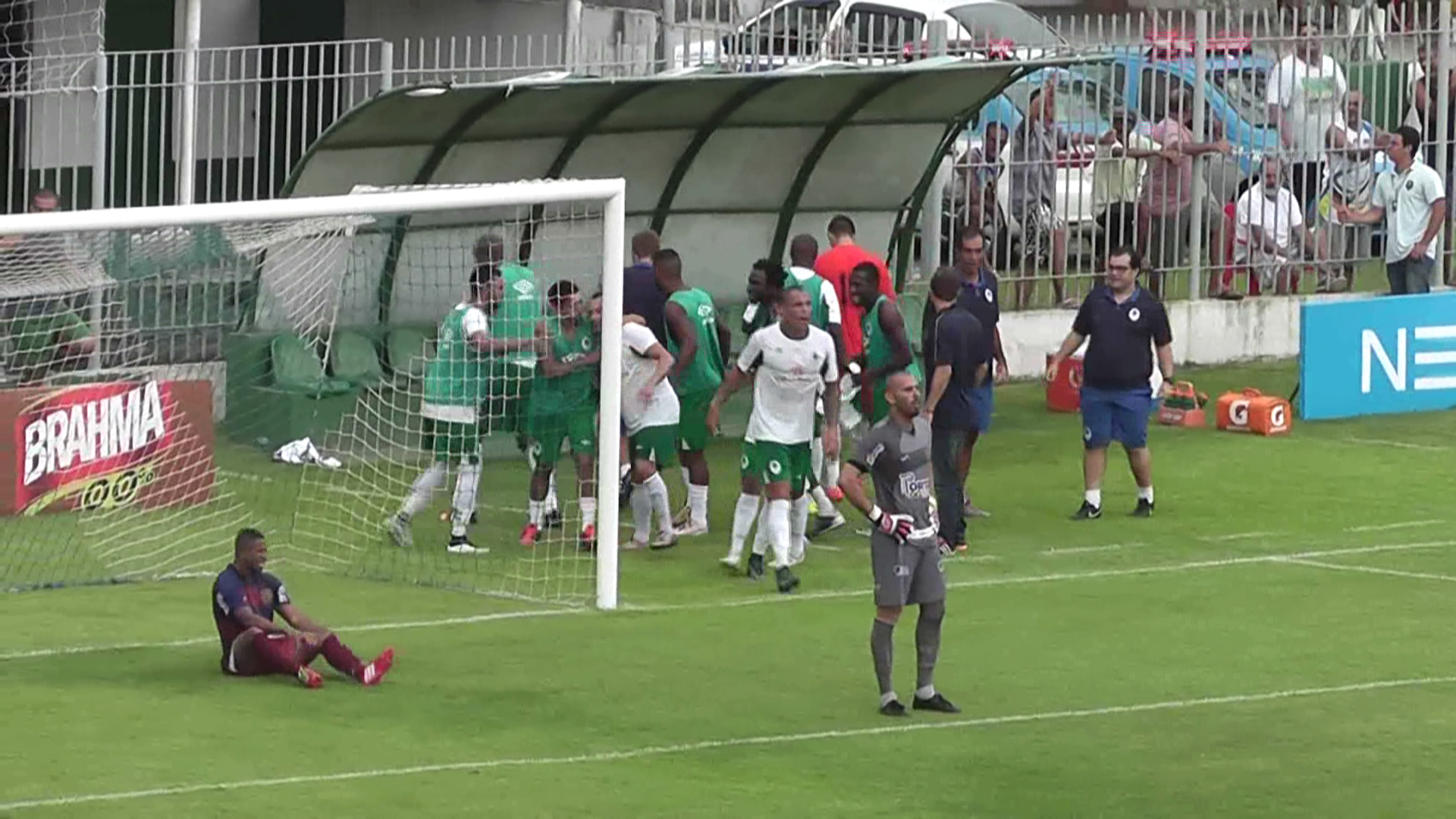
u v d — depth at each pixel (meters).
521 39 82.12
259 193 69.75
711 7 81.88
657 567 51.84
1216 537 55.34
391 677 41.69
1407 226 76.75
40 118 69.06
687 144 66.19
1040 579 50.62
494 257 53.41
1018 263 77.75
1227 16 81.69
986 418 54.34
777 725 38.75
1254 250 81.94
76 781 34.75
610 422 47.81
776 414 49.31
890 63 66.19
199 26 67.75
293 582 49.94
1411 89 83.38
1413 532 55.91
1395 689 41.41
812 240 56.03
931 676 39.69
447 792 34.50
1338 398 72.12
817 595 48.97
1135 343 56.81
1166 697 40.78
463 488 52.94
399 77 71.88
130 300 57.84
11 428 54.97
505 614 47.03
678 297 54.19
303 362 62.53
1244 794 35.06
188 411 57.00
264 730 37.84
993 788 35.25
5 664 42.28
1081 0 106.62
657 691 40.91
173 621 46.06
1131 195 79.06
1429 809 34.34
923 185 70.50
